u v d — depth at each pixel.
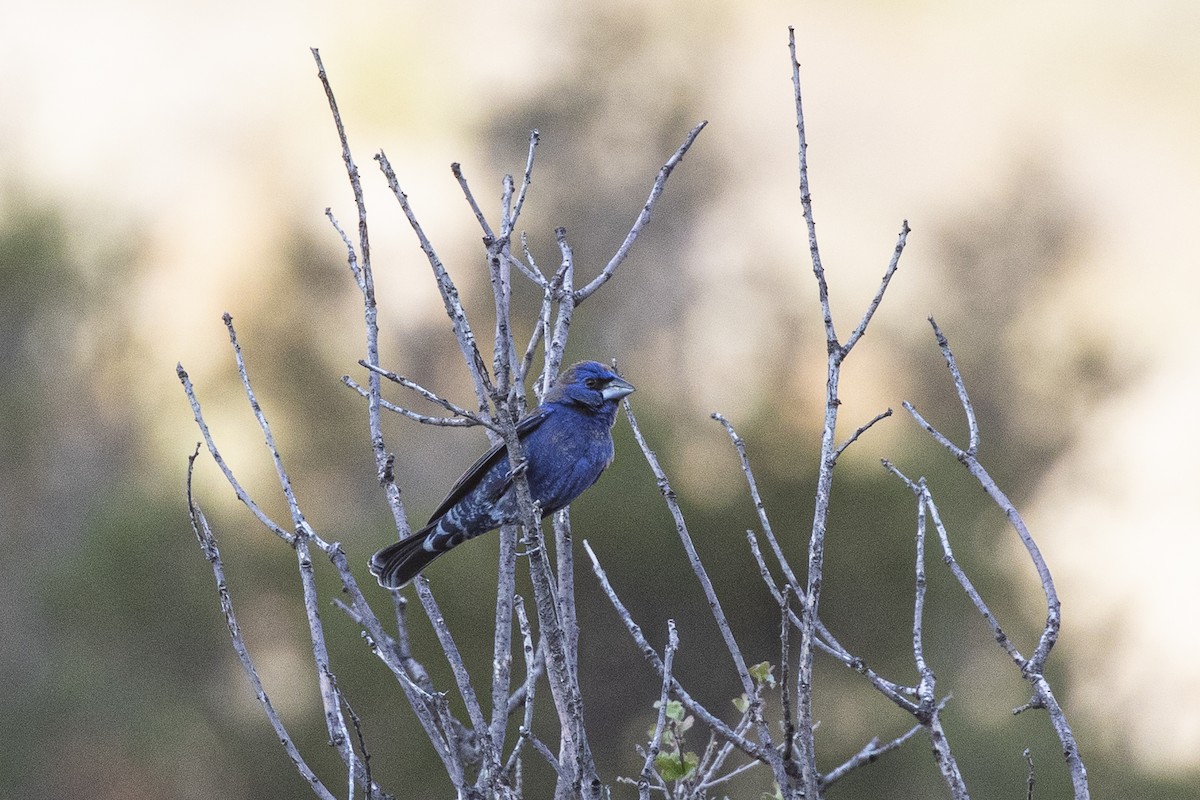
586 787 4.25
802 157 4.57
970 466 4.41
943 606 14.85
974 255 27.34
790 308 25.14
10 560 17.86
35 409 18.88
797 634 14.52
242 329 20.53
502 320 4.97
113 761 15.43
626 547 14.41
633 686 14.57
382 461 5.16
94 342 19.69
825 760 14.11
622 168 28.69
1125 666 18.30
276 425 19.20
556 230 5.63
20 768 15.55
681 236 27.34
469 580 13.36
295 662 15.28
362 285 5.20
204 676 15.64
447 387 21.92
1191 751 16.44
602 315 25.62
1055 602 4.24
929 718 4.17
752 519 14.66
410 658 5.23
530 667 4.84
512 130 28.48
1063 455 22.89
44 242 19.53
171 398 19.52
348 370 20.09
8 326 19.36
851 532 14.77
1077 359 23.78
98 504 16.86
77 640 15.95
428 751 13.67
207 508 16.23
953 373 4.58
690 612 14.65
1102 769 14.88
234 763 15.13
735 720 14.43
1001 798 14.05
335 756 14.50
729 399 17.86
